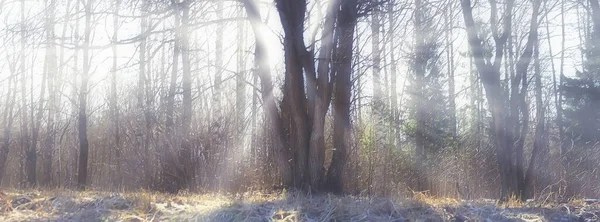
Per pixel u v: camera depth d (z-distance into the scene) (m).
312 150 11.13
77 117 23.67
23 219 7.77
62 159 24.42
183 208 8.46
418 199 9.05
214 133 15.19
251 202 8.97
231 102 16.42
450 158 23.95
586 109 28.91
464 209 8.64
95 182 20.25
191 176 14.83
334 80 11.40
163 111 16.00
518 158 11.88
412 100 27.56
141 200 8.66
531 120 23.69
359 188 13.12
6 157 22.30
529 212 8.84
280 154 11.50
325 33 11.05
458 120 30.30
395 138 25.36
